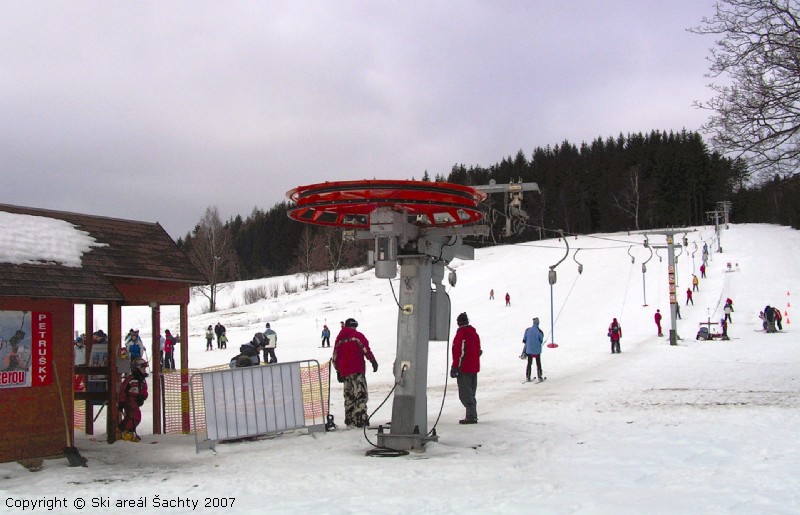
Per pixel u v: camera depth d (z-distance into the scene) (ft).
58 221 40.88
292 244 434.30
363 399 40.98
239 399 36.32
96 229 42.75
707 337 108.78
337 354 41.47
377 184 29.58
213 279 263.49
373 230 31.14
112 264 39.29
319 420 45.73
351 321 41.93
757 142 53.01
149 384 74.49
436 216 37.27
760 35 52.75
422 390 33.17
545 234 389.39
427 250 33.35
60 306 33.88
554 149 517.14
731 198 351.46
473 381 40.19
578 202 447.83
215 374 35.94
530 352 66.13
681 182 435.94
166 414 44.42
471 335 40.24
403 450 31.53
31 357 32.45
